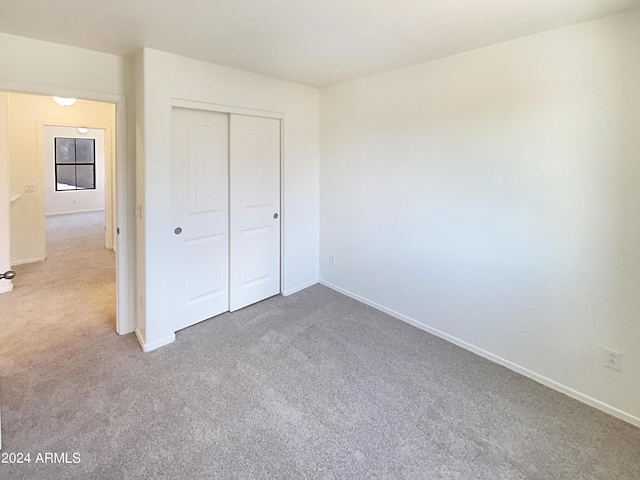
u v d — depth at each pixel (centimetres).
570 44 205
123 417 195
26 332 294
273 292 378
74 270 468
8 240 381
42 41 230
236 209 328
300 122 367
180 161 284
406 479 160
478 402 214
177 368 245
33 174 487
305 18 200
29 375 233
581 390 218
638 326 194
